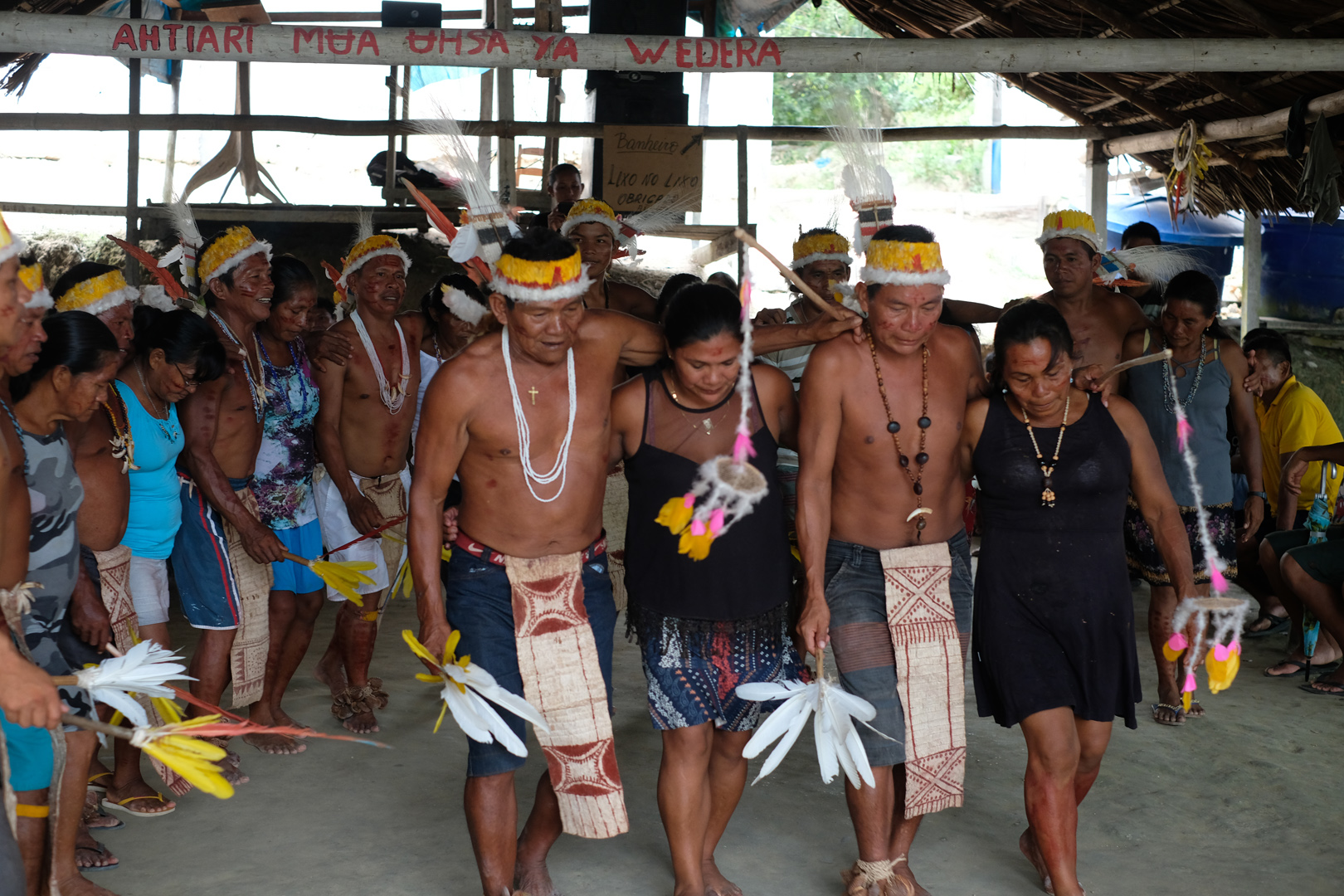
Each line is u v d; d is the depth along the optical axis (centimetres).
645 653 303
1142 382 473
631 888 323
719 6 926
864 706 296
